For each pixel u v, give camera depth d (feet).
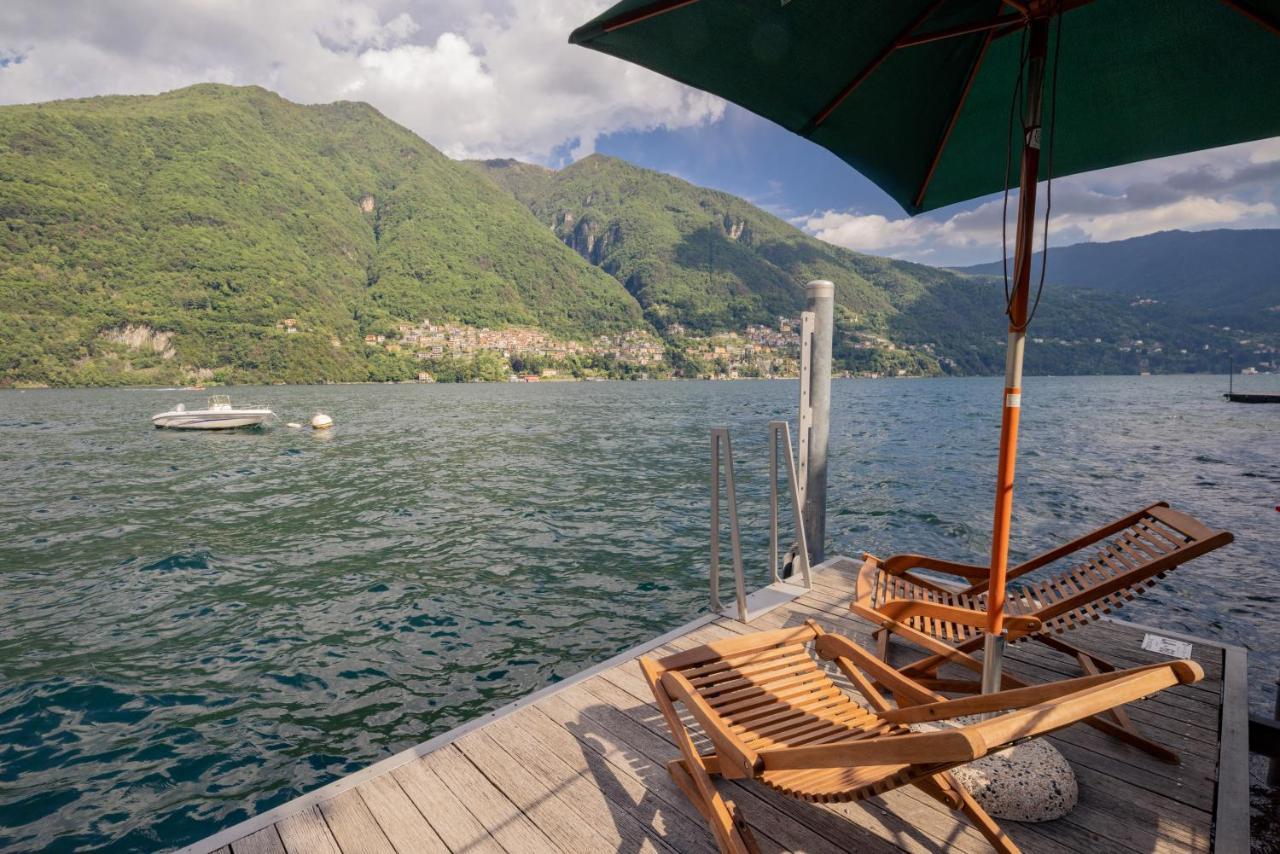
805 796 6.08
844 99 7.72
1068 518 49.06
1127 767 8.20
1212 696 9.83
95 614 32.81
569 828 7.31
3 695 23.65
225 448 109.29
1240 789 7.63
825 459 16.17
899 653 11.66
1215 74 7.43
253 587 36.04
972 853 6.86
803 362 15.60
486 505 57.06
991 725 4.65
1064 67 8.04
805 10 6.38
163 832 16.21
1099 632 12.26
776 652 8.48
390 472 78.64
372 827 7.33
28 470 87.56
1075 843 6.92
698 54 6.58
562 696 10.15
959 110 8.57
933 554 39.78
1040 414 166.20
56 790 17.92
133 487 73.00
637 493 61.57
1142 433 115.85
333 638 27.76
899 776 5.38
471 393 361.10
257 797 17.40
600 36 6.12
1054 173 9.25
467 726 9.37
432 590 33.58
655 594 32.22
